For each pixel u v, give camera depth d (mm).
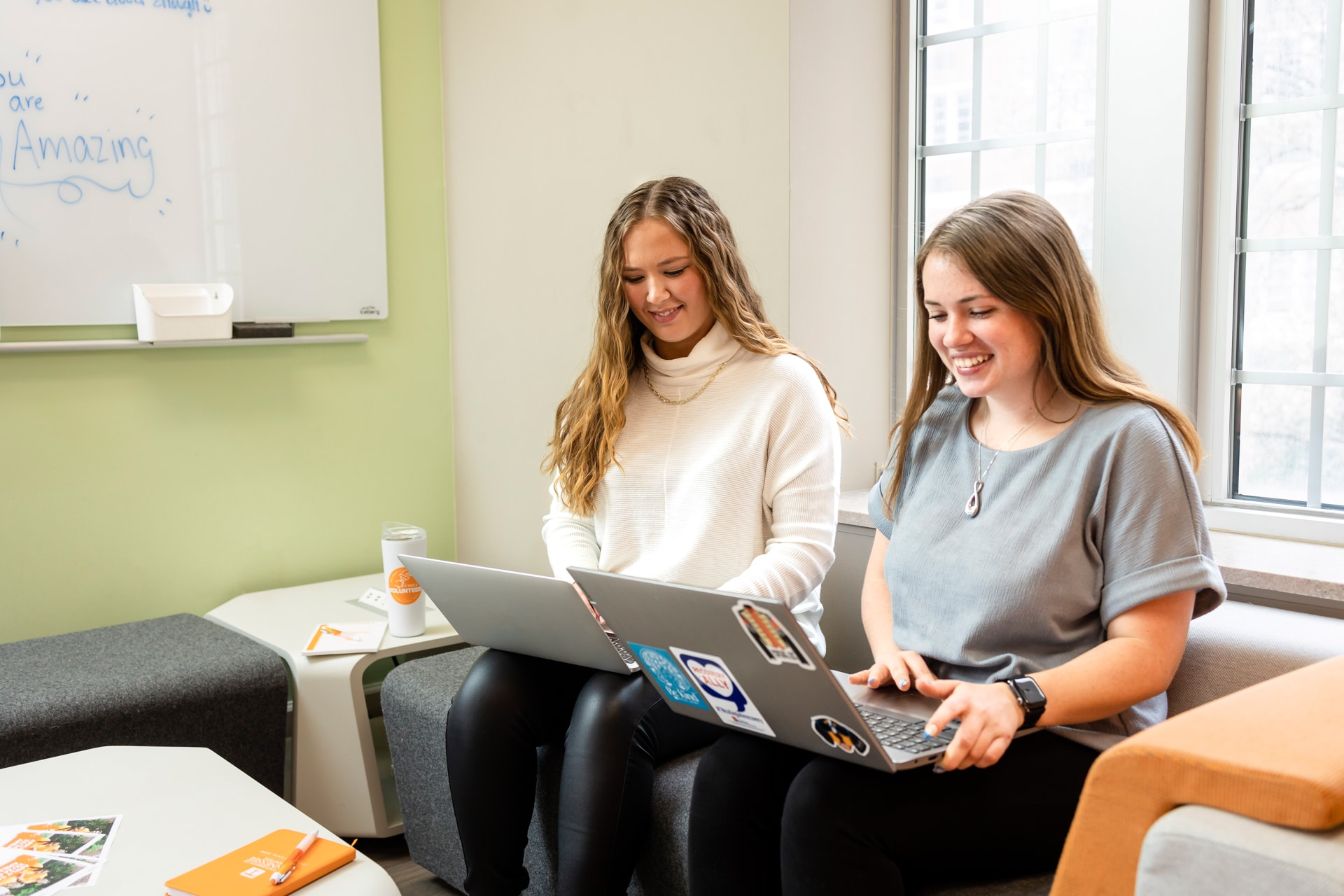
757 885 1243
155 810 1300
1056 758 1150
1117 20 1942
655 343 1704
